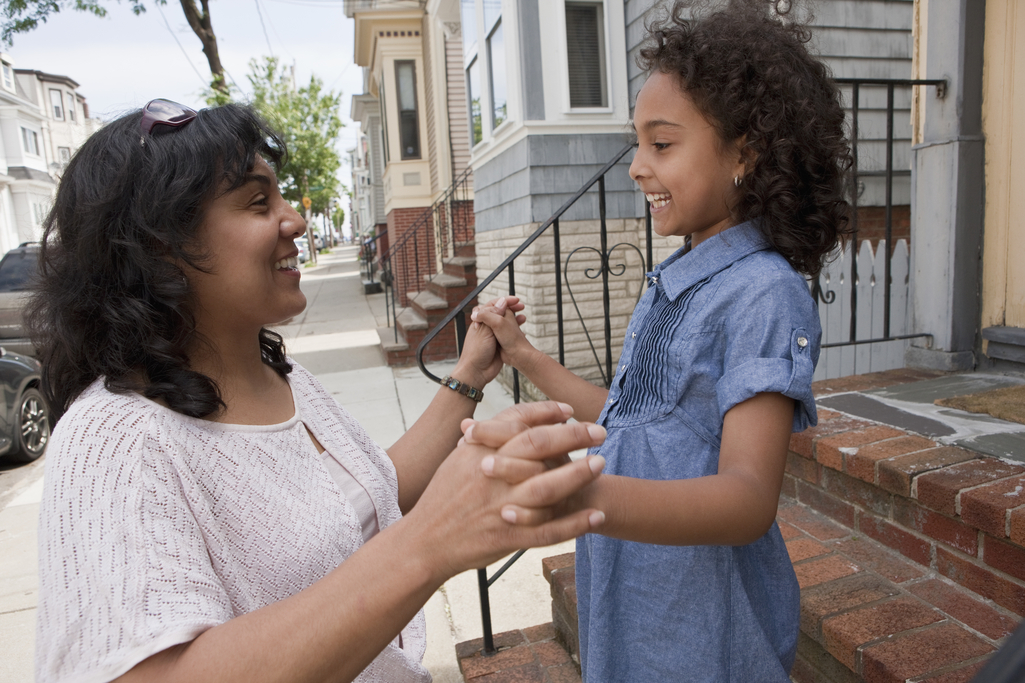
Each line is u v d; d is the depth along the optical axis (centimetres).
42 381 82
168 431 76
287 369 108
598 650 107
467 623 247
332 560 86
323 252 4606
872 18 456
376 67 1414
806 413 91
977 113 247
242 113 87
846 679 147
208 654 61
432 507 64
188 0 1064
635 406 107
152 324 78
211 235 82
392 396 589
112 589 62
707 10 111
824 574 166
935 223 258
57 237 81
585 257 496
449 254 1012
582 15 484
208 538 75
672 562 102
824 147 101
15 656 254
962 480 156
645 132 105
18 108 2727
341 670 63
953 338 255
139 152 79
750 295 94
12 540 359
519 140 500
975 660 132
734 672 101
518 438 59
